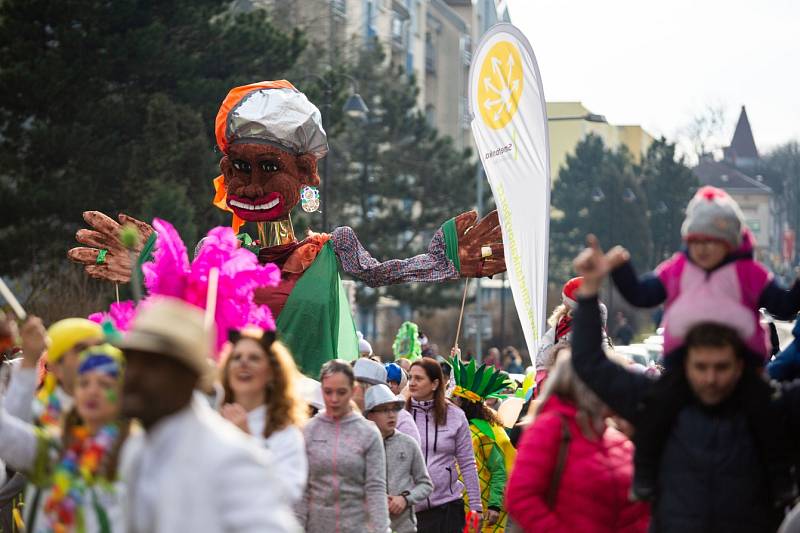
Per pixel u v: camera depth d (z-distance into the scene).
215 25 40.19
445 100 91.69
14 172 36.75
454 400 14.23
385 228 59.00
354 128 59.47
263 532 5.20
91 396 6.75
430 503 13.20
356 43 65.69
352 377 10.34
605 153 110.31
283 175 15.79
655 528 7.21
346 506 10.21
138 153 36.72
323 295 15.48
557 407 7.71
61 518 6.74
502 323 61.56
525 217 15.67
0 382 9.40
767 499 7.10
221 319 11.38
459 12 97.62
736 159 154.25
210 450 5.29
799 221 144.12
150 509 5.32
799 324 10.30
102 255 15.52
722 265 7.40
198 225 37.53
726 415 7.14
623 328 58.19
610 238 105.94
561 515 7.53
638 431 7.27
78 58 36.91
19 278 37.31
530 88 15.70
